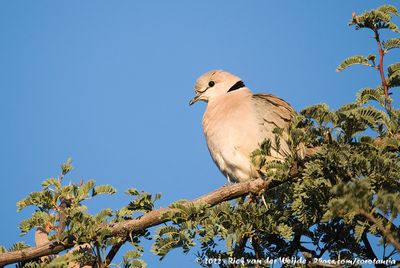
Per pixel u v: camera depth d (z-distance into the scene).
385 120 9.80
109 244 10.12
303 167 10.34
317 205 9.95
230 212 10.09
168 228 9.87
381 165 9.20
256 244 10.27
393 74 10.98
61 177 10.51
